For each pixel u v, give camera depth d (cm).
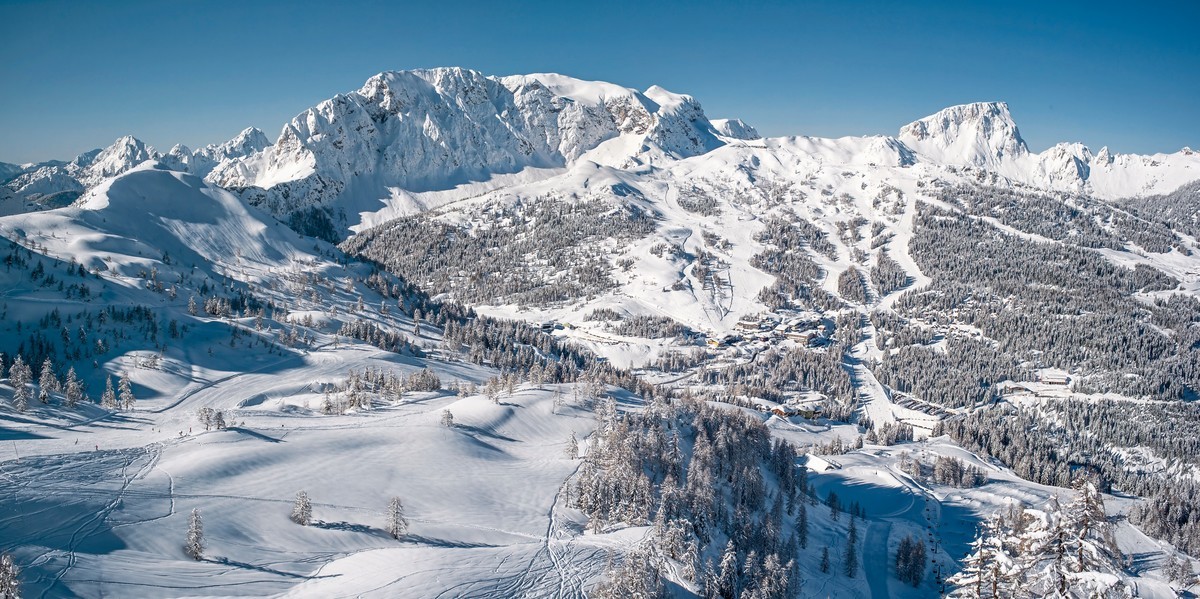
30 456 14888
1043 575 4181
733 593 12319
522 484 16675
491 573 11306
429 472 16688
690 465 17650
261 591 10356
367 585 10450
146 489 13700
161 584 10156
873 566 17275
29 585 9512
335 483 15250
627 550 12925
